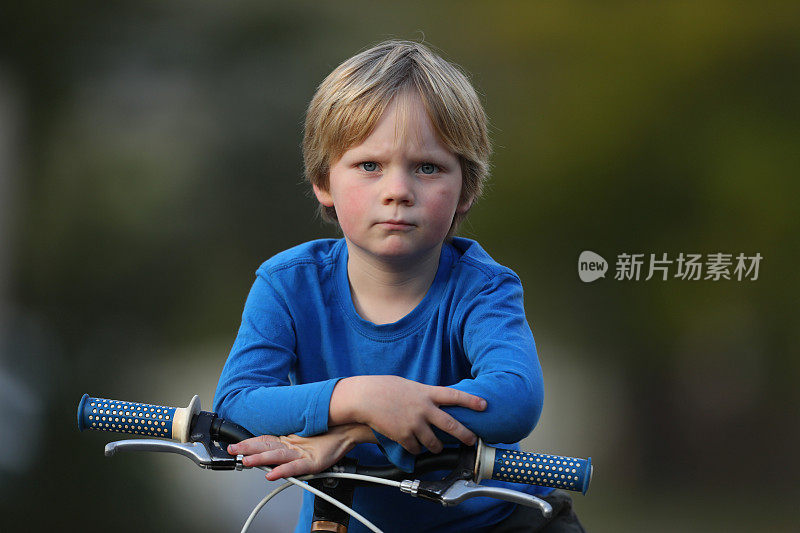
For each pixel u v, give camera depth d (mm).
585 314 20734
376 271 4895
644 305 20922
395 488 5062
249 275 21188
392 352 4941
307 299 5066
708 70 24094
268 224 22047
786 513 16344
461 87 4715
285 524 13828
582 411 18469
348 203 4543
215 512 14312
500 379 4359
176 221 21766
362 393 4199
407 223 4445
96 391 17562
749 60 24188
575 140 23531
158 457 15742
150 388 17797
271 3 23750
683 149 23312
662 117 23594
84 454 15883
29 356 18281
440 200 4504
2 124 22047
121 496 14852
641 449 17688
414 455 4246
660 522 15875
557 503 5406
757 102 23859
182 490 14906
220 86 23219
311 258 5152
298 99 23203
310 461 4215
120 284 20531
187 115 22875
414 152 4441
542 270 21703
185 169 22359
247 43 23594
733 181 22969
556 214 22562
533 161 23266
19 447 15977
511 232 22422
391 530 5137
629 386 19312
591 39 24422
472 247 5137
